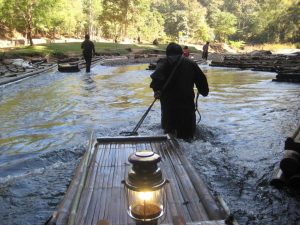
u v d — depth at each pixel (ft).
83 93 40.34
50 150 20.11
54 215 10.82
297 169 14.56
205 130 23.34
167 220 10.30
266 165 17.29
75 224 10.27
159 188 7.80
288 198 13.87
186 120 21.22
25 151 20.15
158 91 20.88
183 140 20.84
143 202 7.88
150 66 72.95
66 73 64.49
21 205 13.65
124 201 11.59
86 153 16.33
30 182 15.57
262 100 35.06
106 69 74.02
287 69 57.72
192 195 12.00
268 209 13.10
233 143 20.77
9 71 63.00
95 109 30.96
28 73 60.29
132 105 32.65
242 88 43.96
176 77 20.92
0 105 33.94
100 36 258.57
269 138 21.72
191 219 10.55
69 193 12.17
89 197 11.89
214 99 35.83
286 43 297.74
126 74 62.69
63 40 211.41
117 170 14.32
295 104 32.76
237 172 16.43
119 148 17.16
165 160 15.43
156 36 269.03
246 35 339.98
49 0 126.62
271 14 315.78
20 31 196.95
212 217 10.61
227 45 254.06
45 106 32.94
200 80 21.63
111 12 216.33
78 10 226.38
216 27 329.52
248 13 374.63
